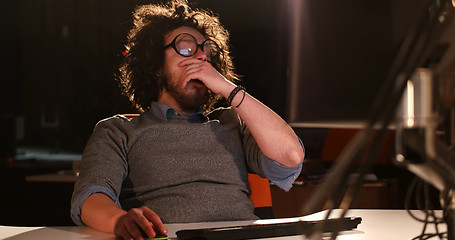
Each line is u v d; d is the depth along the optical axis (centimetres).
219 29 182
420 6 39
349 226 106
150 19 164
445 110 46
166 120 150
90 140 143
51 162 1058
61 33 1270
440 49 41
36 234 108
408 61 40
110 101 827
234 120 160
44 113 1341
